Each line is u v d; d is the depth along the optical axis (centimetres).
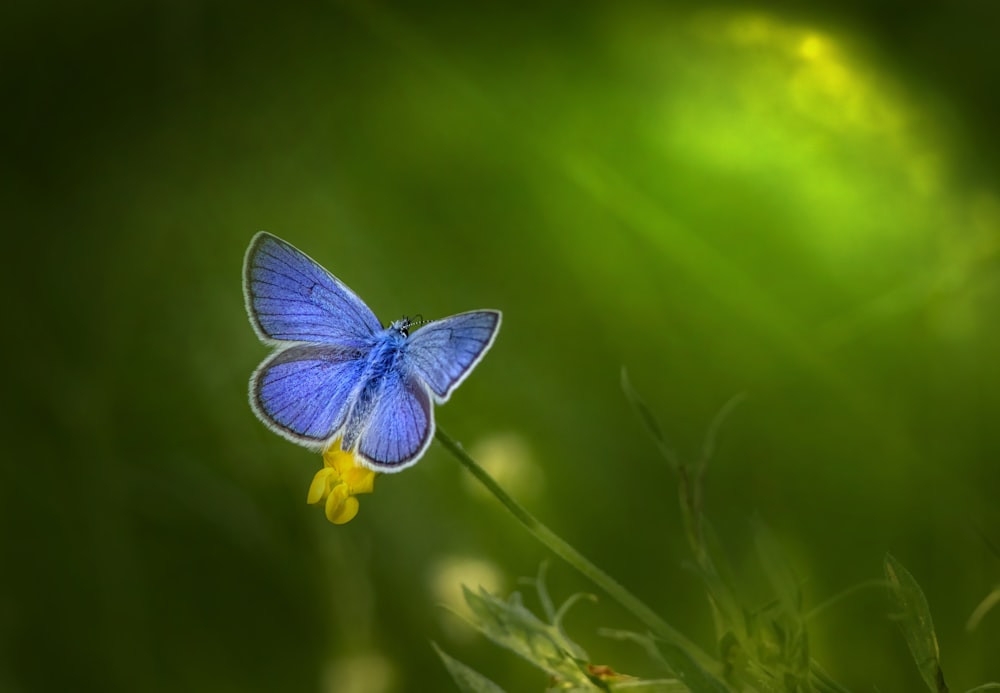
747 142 46
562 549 36
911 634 35
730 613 36
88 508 45
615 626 44
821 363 45
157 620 45
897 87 46
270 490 45
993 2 45
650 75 47
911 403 44
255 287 38
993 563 42
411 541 44
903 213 45
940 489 43
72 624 45
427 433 37
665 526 45
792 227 46
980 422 44
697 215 46
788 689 36
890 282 45
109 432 46
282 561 45
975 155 45
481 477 36
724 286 46
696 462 45
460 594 44
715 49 47
